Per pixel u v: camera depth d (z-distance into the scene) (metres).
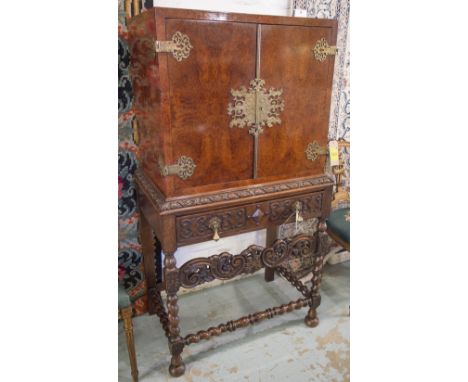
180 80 1.21
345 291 2.21
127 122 1.62
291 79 1.39
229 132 1.34
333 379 1.61
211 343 1.81
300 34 1.35
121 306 1.39
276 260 1.66
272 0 1.82
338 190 2.23
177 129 1.25
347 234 1.90
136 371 1.53
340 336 1.85
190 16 1.16
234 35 1.24
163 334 1.85
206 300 2.12
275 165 1.49
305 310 2.05
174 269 1.42
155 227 1.47
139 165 1.69
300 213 1.61
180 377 1.61
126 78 1.57
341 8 1.94
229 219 1.45
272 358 1.72
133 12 1.51
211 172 1.36
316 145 1.55
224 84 1.28
